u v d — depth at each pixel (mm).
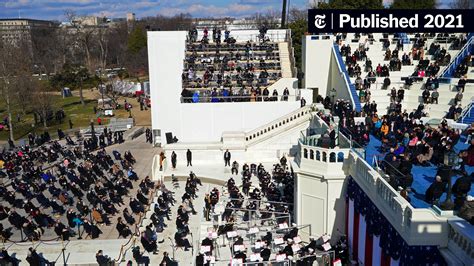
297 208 27375
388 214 18266
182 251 26828
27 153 48031
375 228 20125
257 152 42844
